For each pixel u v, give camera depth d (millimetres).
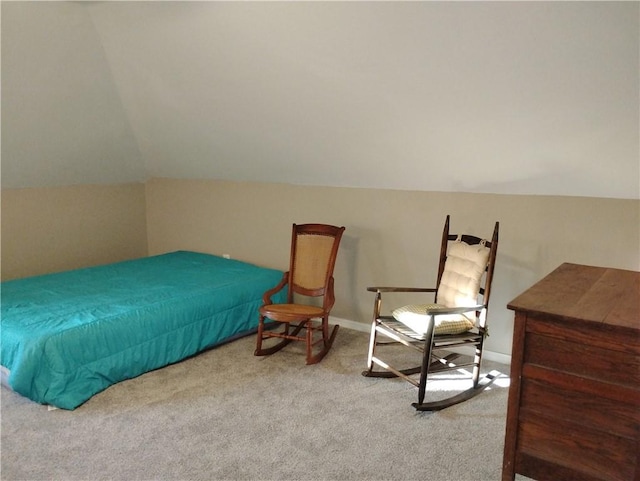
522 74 2586
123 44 3486
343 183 4027
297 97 3352
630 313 1875
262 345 3734
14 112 3568
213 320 3611
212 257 4719
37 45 3258
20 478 2230
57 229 4539
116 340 3059
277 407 2865
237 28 3000
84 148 4277
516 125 2887
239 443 2520
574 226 3195
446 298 3221
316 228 3879
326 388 3096
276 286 3906
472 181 3418
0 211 4137
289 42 2947
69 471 2283
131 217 5180
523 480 2268
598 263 3160
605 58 2359
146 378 3182
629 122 2611
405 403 2930
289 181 4316
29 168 4102
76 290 3654
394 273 3918
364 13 2592
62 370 2799
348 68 2961
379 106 3145
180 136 4285
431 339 2791
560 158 2971
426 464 2383
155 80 3730
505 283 3465
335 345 3764
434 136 3199
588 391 1830
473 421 2754
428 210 3699
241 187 4629
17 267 4301
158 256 4727
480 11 2361
